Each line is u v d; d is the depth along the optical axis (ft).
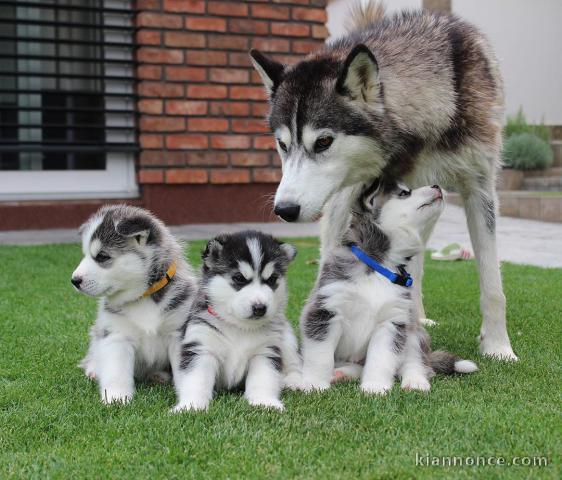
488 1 25.16
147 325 6.60
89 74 14.14
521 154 21.52
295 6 14.56
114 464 5.27
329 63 7.13
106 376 6.40
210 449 5.40
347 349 6.89
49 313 8.50
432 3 23.75
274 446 5.43
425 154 7.29
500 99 7.61
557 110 26.30
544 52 26.12
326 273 6.88
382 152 7.08
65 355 7.26
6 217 13.50
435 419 5.78
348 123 6.93
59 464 5.27
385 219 6.80
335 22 18.63
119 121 14.19
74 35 14.20
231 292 6.45
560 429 5.61
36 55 13.62
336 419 5.81
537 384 6.49
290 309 8.74
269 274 6.55
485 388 6.41
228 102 14.33
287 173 6.96
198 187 14.34
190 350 6.46
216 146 14.32
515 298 9.41
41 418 5.88
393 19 7.75
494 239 7.52
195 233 13.14
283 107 7.07
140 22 13.69
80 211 13.89
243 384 6.67
